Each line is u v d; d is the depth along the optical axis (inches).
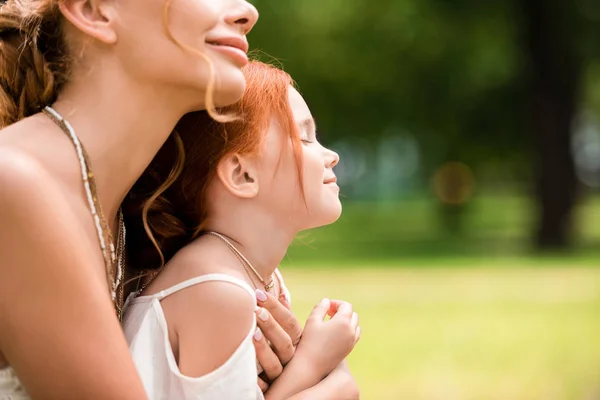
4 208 70.9
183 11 77.4
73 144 77.6
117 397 73.1
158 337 85.9
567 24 963.3
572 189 944.3
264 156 92.7
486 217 1585.9
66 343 71.9
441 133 1140.5
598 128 1819.6
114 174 80.1
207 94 76.5
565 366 348.2
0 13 84.2
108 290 78.7
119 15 77.6
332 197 96.6
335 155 99.3
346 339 94.2
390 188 2522.1
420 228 1310.3
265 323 88.4
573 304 512.4
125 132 79.4
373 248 924.6
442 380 319.9
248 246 93.5
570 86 959.0
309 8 1007.0
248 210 93.4
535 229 949.2
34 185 72.1
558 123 949.2
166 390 84.9
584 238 1029.8
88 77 79.4
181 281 87.7
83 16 78.0
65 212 73.7
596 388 306.0
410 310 489.4
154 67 77.7
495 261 766.5
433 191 1274.6
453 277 644.1
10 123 85.6
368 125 1120.8
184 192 94.6
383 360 356.2
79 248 73.6
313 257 811.4
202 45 78.4
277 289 104.2
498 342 399.9
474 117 1112.2
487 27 1027.9
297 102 97.3
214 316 84.7
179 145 92.2
